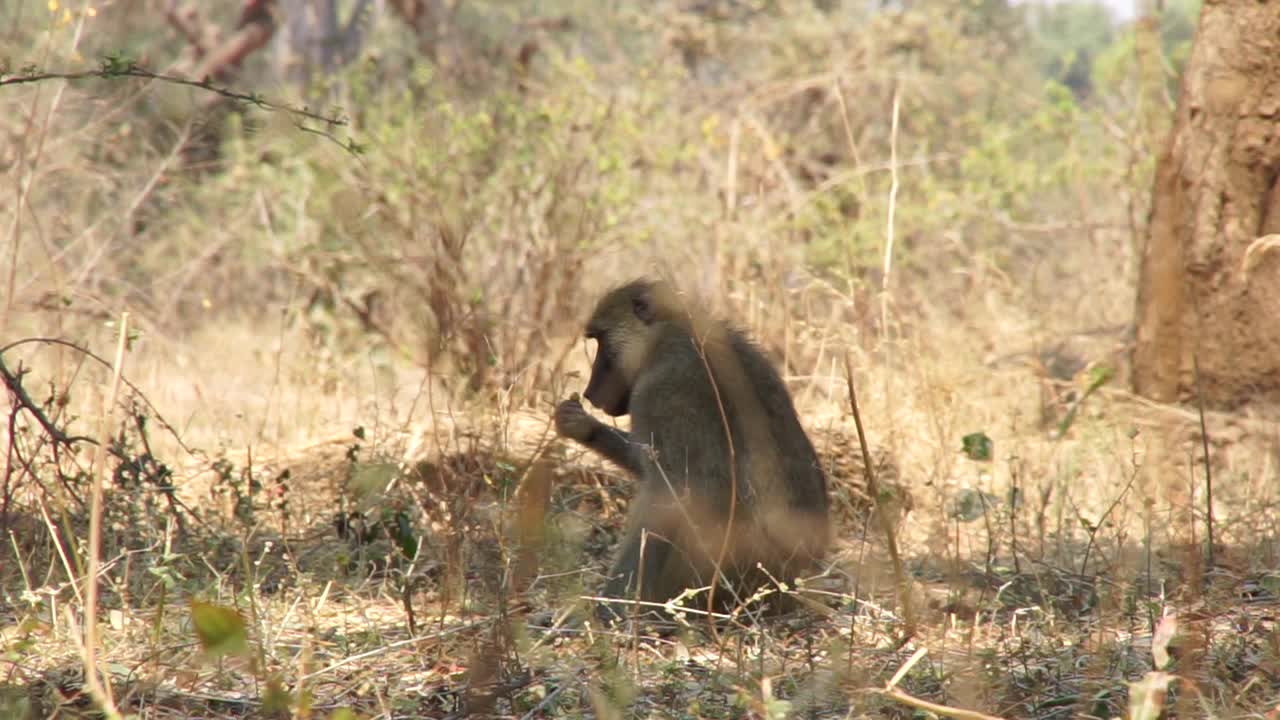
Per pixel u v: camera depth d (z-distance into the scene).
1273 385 12.87
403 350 14.27
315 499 10.22
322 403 14.02
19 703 5.84
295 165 19.44
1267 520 9.62
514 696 6.41
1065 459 11.47
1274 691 6.39
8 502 8.42
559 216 15.95
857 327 13.73
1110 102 20.83
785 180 18.48
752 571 8.12
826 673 6.48
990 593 8.32
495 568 7.23
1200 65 13.51
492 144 17.28
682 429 8.41
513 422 9.95
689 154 18.78
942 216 18.83
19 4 14.09
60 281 14.44
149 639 7.09
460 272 11.89
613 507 9.97
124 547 8.39
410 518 8.86
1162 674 5.23
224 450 10.38
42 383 12.92
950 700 6.32
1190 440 12.12
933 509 9.94
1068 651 6.96
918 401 12.77
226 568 8.45
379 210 15.78
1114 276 19.02
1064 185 20.78
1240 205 13.22
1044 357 15.88
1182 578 8.30
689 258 16.92
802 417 11.73
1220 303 13.26
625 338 8.99
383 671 6.83
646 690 6.64
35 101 13.20
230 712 6.32
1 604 7.88
